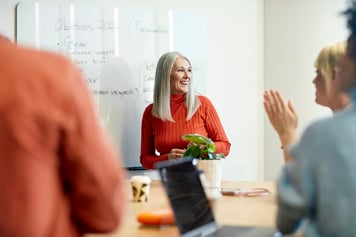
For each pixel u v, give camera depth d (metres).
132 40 4.12
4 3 3.74
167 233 1.54
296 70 4.52
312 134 1.19
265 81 4.71
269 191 2.32
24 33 3.79
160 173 1.48
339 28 4.38
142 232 1.56
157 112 3.73
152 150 3.85
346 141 1.15
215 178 2.26
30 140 1.11
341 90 1.30
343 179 1.13
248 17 4.63
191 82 3.75
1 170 1.12
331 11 4.39
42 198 1.13
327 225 1.15
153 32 4.21
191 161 1.64
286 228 1.30
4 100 1.12
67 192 1.21
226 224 1.65
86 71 3.97
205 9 4.44
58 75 1.16
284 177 1.26
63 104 1.14
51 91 1.13
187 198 1.54
